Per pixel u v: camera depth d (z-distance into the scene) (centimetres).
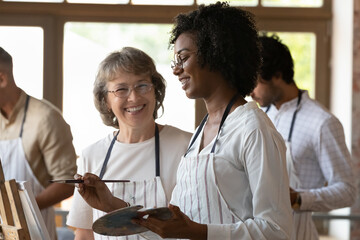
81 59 557
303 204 265
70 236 353
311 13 560
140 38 557
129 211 167
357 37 532
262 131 177
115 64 236
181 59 184
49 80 555
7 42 551
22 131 307
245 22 186
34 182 310
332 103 564
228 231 172
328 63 568
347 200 273
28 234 220
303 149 284
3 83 301
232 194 180
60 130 307
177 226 170
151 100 240
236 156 180
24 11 548
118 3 552
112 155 245
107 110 251
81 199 246
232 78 183
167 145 244
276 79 288
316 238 288
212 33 180
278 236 171
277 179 175
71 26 556
